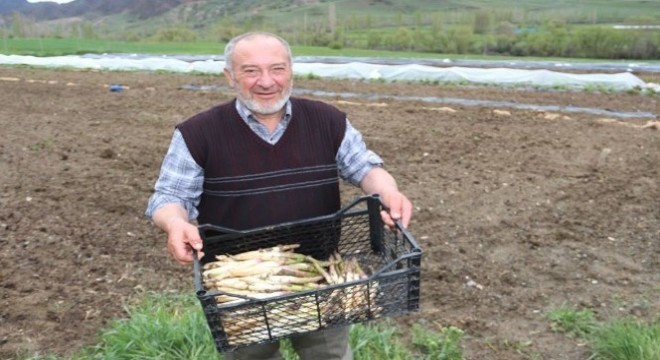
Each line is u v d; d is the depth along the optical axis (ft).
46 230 17.63
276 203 7.88
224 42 132.87
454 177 22.13
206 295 6.00
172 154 7.76
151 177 22.71
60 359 11.48
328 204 8.12
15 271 15.03
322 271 7.31
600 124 29.60
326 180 8.02
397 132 28.73
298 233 7.93
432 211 18.97
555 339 12.37
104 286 14.39
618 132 27.99
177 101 38.63
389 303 6.54
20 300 13.60
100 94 42.06
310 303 6.35
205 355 10.96
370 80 49.65
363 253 8.21
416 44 110.63
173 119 32.83
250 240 7.84
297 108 7.86
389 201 7.38
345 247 8.17
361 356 11.30
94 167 23.86
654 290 14.19
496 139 27.17
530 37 104.53
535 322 13.01
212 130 7.68
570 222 18.04
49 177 22.53
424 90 43.14
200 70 59.06
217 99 39.24
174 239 6.90
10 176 22.58
